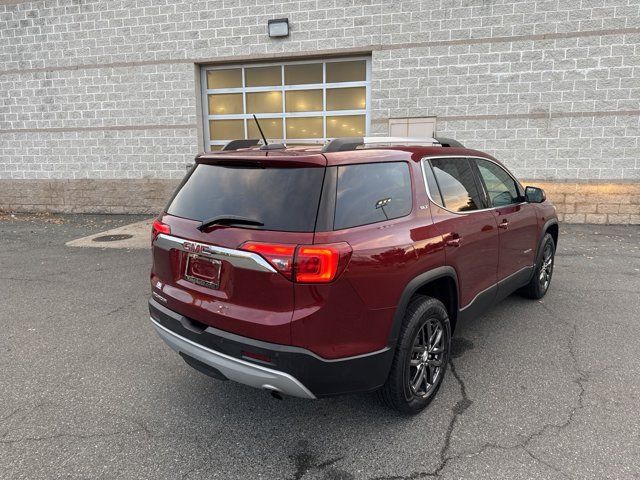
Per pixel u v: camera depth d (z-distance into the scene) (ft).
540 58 28.35
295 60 32.86
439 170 10.93
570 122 28.60
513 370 11.50
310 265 7.64
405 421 9.54
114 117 36.29
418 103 30.50
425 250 9.36
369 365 8.42
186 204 9.66
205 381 11.32
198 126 35.12
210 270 8.68
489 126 29.71
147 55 34.76
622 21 26.94
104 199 37.68
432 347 9.98
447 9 29.09
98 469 8.20
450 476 7.92
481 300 11.89
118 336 13.96
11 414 9.89
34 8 36.06
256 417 9.81
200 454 8.61
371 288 8.26
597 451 8.43
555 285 18.03
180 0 33.40
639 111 27.55
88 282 19.45
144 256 23.95
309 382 7.91
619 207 28.91
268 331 7.82
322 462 8.36
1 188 39.45
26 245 26.84
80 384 11.16
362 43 30.76
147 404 10.30
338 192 8.29
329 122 33.17
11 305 16.69
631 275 19.12
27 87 37.47
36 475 8.04
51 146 37.91
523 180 29.84
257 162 8.73
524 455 8.38
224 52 33.37
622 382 10.83
